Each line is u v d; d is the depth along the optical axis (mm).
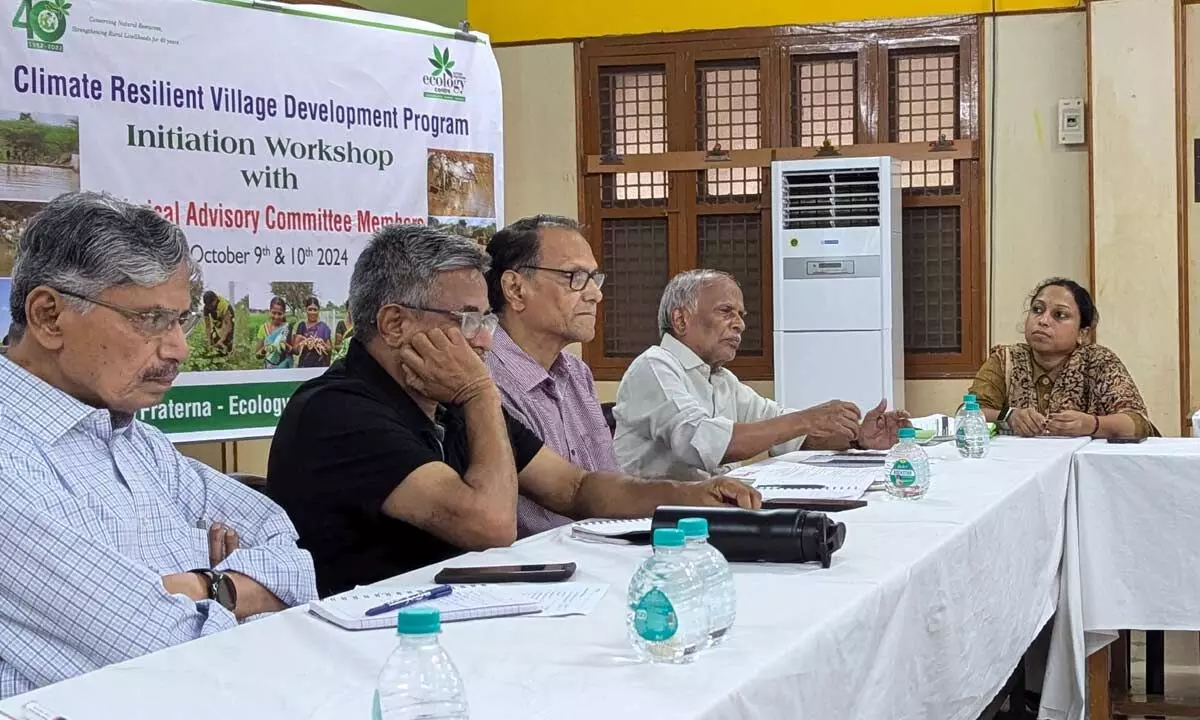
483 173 3611
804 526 1690
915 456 2381
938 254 5246
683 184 5453
